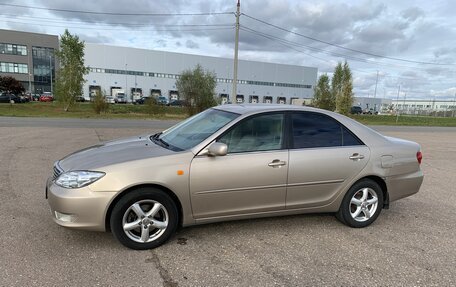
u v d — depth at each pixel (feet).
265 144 12.93
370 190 14.56
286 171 12.89
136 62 291.99
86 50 276.41
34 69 288.30
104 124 66.59
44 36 288.51
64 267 10.32
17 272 9.91
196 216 12.22
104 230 11.29
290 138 13.32
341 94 138.62
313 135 13.74
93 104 112.06
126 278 9.86
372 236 13.61
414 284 10.06
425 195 20.34
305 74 350.43
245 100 324.39
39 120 70.13
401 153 14.97
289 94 345.51
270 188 12.80
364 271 10.74
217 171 12.01
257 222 14.58
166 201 11.71
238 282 9.86
